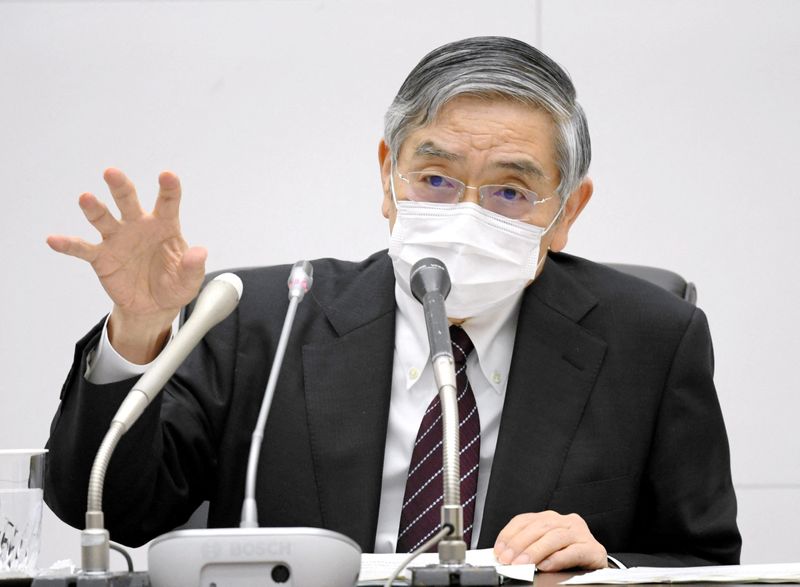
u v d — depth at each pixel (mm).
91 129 12008
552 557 6301
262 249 12016
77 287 11938
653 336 8438
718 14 12289
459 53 7797
